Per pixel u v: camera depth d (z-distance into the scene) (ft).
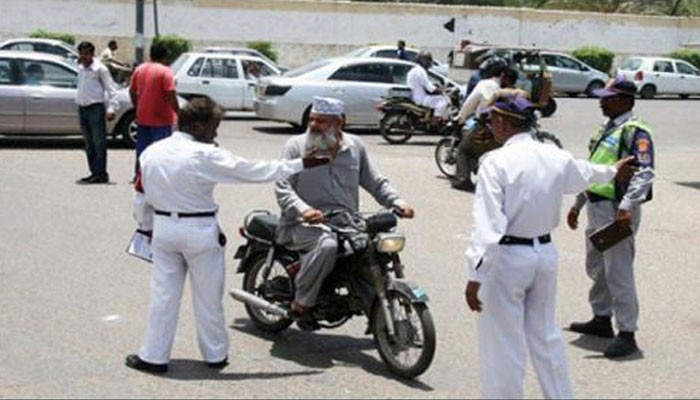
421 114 68.03
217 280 22.20
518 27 151.43
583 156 66.90
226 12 136.87
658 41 160.04
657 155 67.62
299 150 22.91
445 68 108.17
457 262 33.45
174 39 129.29
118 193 44.32
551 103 95.96
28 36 129.18
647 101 131.13
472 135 47.39
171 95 43.32
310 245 22.85
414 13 145.59
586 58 149.07
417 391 21.26
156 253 21.95
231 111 85.20
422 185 49.65
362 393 21.06
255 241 24.86
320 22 141.28
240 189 46.01
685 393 21.83
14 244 34.17
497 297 18.48
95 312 26.48
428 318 21.35
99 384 21.12
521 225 18.39
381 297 21.98
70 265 31.48
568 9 212.23
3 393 20.39
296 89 72.28
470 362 23.24
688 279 32.22
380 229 22.00
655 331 26.37
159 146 21.77
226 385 21.38
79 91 46.29
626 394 21.66
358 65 73.92
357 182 23.65
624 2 216.33
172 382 21.43
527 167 18.31
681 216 43.86
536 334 18.93
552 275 18.79
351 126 75.10
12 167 50.90
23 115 56.75
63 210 40.24
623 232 23.35
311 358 23.39
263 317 25.35
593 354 24.36
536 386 21.80
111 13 131.85
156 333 21.93
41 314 26.17
